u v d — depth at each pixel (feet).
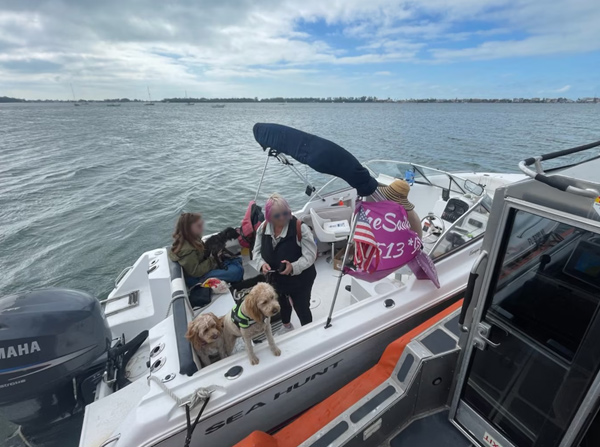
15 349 7.18
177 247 10.14
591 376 4.32
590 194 3.66
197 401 6.08
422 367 6.24
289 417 7.77
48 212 31.65
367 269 7.73
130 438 5.77
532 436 5.34
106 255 23.52
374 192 7.66
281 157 11.84
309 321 9.07
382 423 6.12
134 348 9.35
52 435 8.13
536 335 5.06
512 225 4.80
